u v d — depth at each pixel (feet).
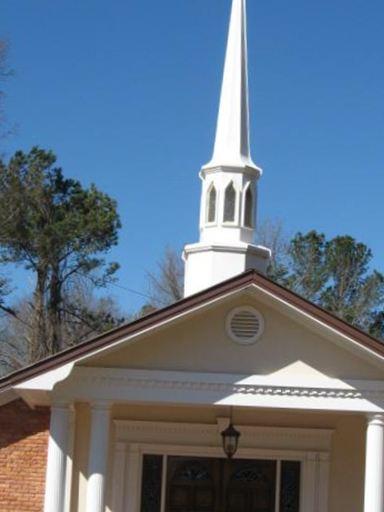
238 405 54.60
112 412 62.44
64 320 139.13
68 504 59.00
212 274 67.51
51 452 53.98
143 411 62.64
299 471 62.69
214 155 71.20
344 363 54.70
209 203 70.13
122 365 54.34
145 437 62.44
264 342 54.90
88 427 60.34
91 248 135.13
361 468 62.08
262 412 62.80
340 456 62.39
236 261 67.67
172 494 62.34
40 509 60.70
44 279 136.46
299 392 54.49
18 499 60.75
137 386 54.49
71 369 52.31
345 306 161.17
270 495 62.49
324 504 61.87
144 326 53.16
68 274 136.77
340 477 62.18
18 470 61.00
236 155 70.64
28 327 144.77
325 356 54.75
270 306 54.95
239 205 69.46
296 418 62.75
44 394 56.13
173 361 54.60
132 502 61.72
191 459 62.85
